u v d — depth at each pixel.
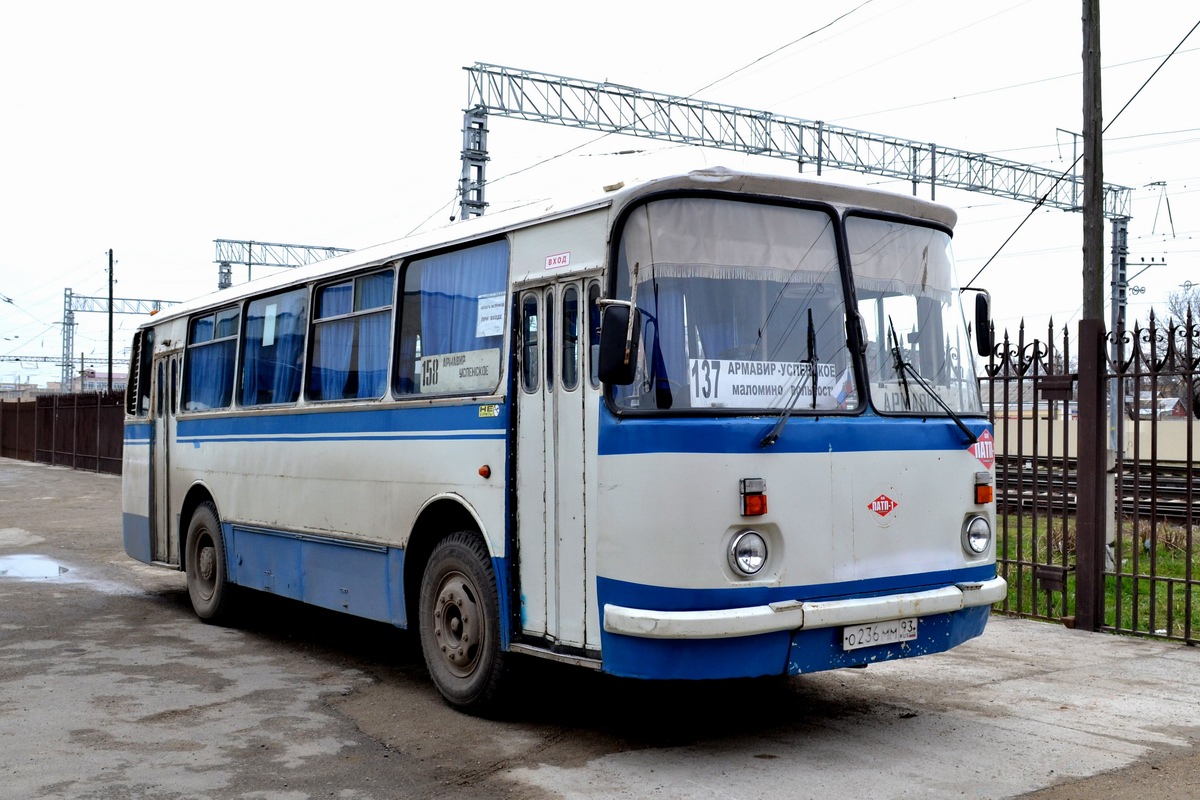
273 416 9.40
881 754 5.95
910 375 6.39
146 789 5.52
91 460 35.16
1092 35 10.45
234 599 10.27
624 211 5.91
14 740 6.39
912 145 30.16
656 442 5.57
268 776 5.71
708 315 5.80
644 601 5.53
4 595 12.00
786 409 5.77
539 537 6.33
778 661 5.59
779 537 5.66
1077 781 5.48
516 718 6.81
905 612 5.96
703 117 26.94
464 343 7.11
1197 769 5.67
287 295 9.48
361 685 7.84
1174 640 8.88
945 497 6.36
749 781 5.51
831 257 6.26
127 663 8.57
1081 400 9.45
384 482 7.81
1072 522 15.29
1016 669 7.98
